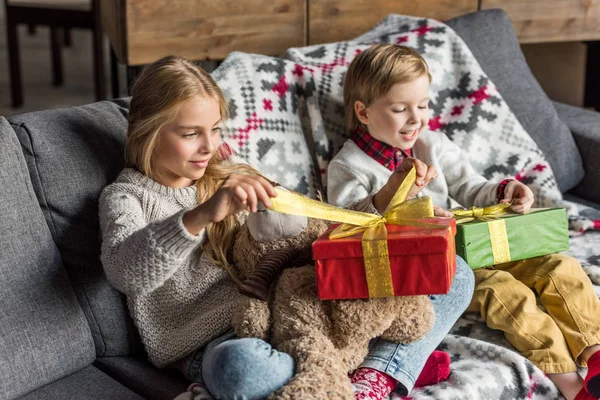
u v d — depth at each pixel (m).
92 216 1.46
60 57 4.56
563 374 1.48
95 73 3.75
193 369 1.40
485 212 1.69
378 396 1.31
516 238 1.64
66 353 1.39
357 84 1.78
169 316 1.45
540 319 1.53
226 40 2.27
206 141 1.43
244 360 1.18
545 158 2.16
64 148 1.46
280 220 1.37
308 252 1.41
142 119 1.42
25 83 4.68
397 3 2.40
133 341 1.49
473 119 2.01
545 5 2.51
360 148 1.81
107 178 1.50
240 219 1.53
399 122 1.74
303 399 1.15
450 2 2.45
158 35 2.20
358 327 1.29
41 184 1.43
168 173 1.48
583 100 2.84
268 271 1.34
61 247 1.44
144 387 1.38
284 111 1.82
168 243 1.27
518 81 2.20
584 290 1.59
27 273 1.36
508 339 1.54
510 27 2.26
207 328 1.42
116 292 1.47
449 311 1.45
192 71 1.44
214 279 1.46
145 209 1.44
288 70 1.86
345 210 1.34
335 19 2.36
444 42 2.06
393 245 1.23
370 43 2.04
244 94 1.77
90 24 3.70
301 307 1.31
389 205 1.45
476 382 1.38
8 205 1.35
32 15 3.93
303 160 1.82
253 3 2.26
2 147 1.36
